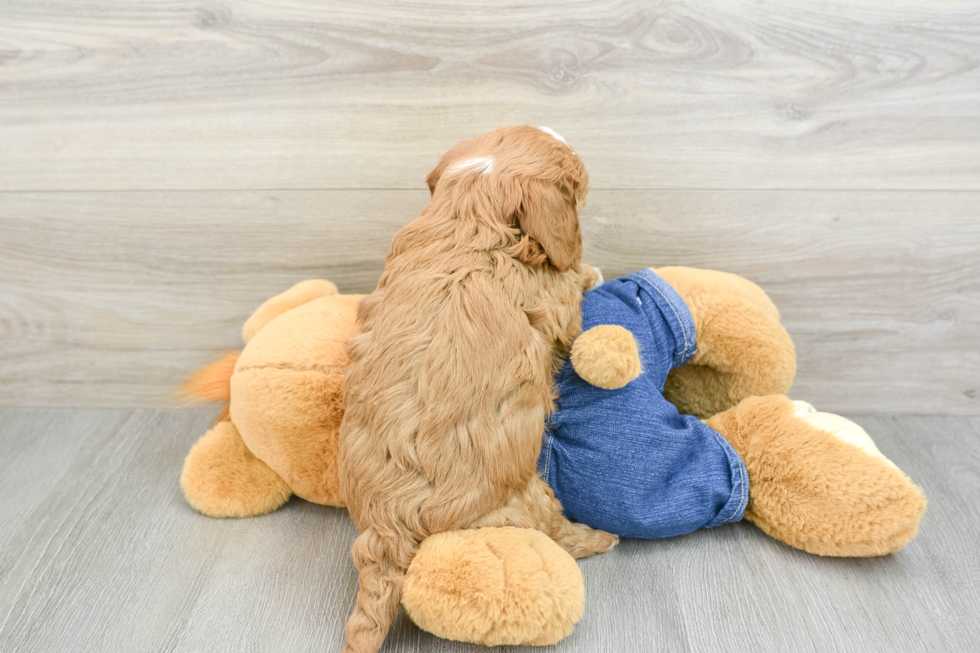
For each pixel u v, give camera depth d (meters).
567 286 0.95
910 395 1.34
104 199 1.24
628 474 0.94
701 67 1.13
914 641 0.85
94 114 1.19
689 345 1.05
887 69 1.12
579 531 0.98
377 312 0.89
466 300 0.84
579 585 0.82
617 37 1.11
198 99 1.17
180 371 1.38
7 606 0.92
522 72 1.14
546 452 0.96
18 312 1.34
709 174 1.20
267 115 1.18
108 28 1.13
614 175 1.20
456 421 0.82
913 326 1.29
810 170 1.18
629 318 1.00
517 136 0.94
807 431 0.98
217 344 1.36
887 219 1.21
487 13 1.10
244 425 1.02
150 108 1.18
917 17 1.08
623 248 1.25
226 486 1.07
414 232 0.92
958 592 0.92
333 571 0.97
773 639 0.85
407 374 0.84
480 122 1.18
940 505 1.10
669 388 1.19
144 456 1.25
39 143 1.21
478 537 0.82
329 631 0.87
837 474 0.93
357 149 1.20
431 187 1.03
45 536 1.04
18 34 1.14
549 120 1.17
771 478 0.98
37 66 1.16
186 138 1.20
